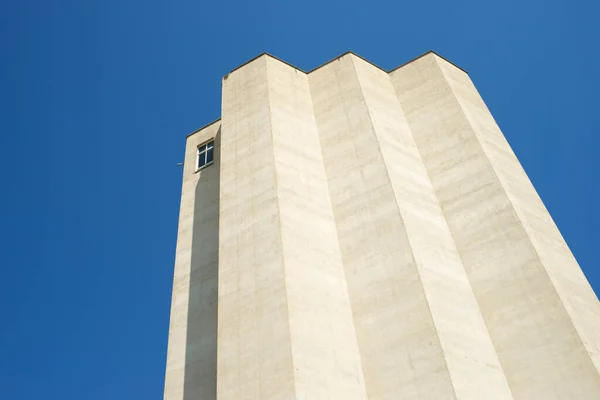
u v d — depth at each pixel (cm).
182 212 2958
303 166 2530
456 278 2173
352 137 2672
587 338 1931
